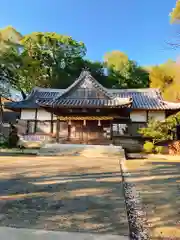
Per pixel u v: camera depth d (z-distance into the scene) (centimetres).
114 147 1595
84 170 802
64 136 2050
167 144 1814
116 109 1847
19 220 351
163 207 425
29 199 455
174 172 792
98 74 4297
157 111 2084
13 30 2589
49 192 507
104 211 396
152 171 814
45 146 1625
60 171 772
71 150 1566
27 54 3597
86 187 557
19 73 2686
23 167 838
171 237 307
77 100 1933
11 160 1036
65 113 1920
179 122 1920
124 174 758
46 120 2180
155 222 357
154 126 1805
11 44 2461
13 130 2164
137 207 426
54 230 318
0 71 2436
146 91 2416
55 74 3822
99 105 1772
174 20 1163
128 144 1950
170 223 354
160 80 3259
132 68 4316
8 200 445
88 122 1986
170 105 2053
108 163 1017
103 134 1958
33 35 3694
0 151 1622
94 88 1988
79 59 4062
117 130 2056
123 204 436
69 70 4019
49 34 3812
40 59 3784
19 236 297
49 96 2436
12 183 582
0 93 2478
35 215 373
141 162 1091
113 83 4191
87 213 386
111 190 532
